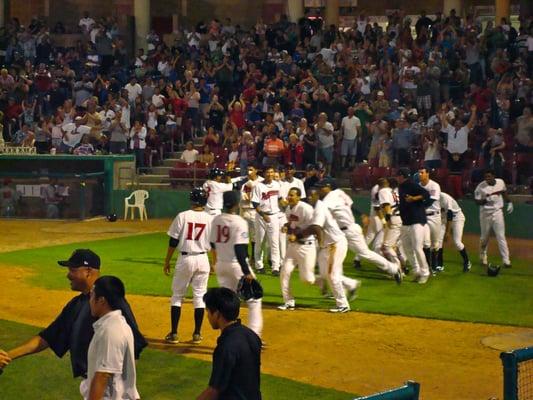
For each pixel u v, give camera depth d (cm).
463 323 1977
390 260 2420
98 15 5416
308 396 1457
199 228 1770
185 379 1559
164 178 4081
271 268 2600
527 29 4250
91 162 3994
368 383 1538
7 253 2902
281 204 2538
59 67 4700
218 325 991
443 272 2595
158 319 1997
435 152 3578
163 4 5459
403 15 4669
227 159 3991
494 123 3781
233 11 5425
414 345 1789
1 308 2097
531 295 2278
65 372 1596
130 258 2812
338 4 5031
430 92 3925
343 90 4069
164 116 4303
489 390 1497
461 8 4891
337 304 2062
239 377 966
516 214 3378
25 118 4394
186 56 4712
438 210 2530
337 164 3866
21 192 3888
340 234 2061
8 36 4900
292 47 4584
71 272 1016
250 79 4316
